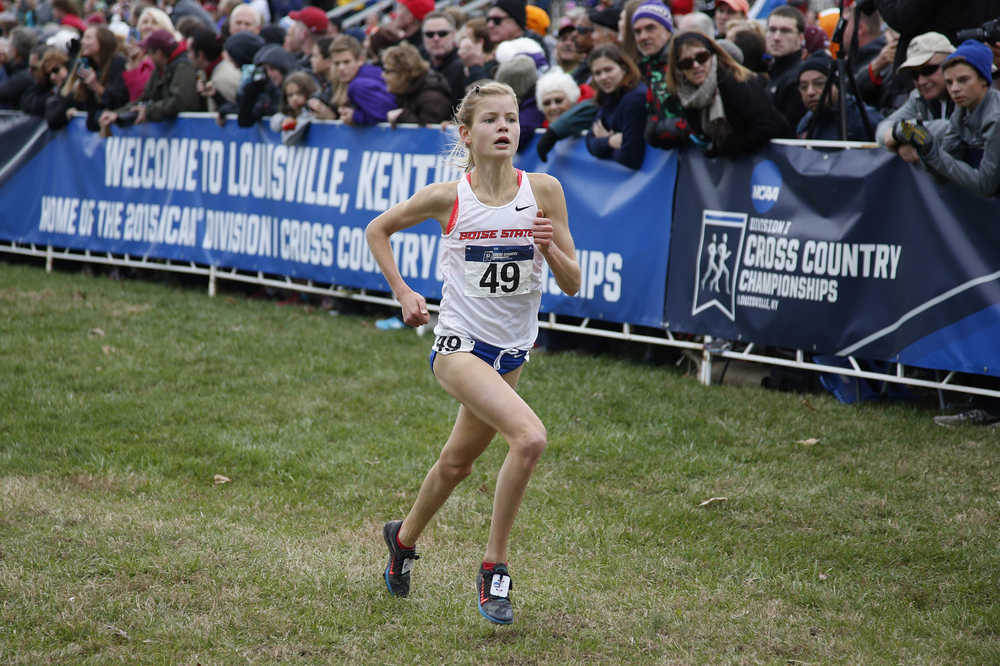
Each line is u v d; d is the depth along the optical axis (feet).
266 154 82.64
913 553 37.86
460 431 32.42
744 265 58.75
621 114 62.39
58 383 59.77
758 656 30.66
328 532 40.06
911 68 53.98
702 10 78.54
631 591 35.04
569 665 30.04
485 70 76.28
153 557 36.68
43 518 40.14
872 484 44.55
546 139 66.08
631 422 53.57
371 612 33.42
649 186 62.69
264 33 92.94
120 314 78.38
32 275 95.86
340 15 138.82
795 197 56.54
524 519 41.50
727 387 59.93
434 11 78.23
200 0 132.26
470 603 34.12
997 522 40.32
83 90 93.71
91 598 33.60
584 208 65.67
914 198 52.34
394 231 32.83
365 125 76.02
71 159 96.99
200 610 33.30
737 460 48.16
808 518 41.42
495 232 31.42
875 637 31.71
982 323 50.44
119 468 46.44
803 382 59.06
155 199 90.84
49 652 30.35
